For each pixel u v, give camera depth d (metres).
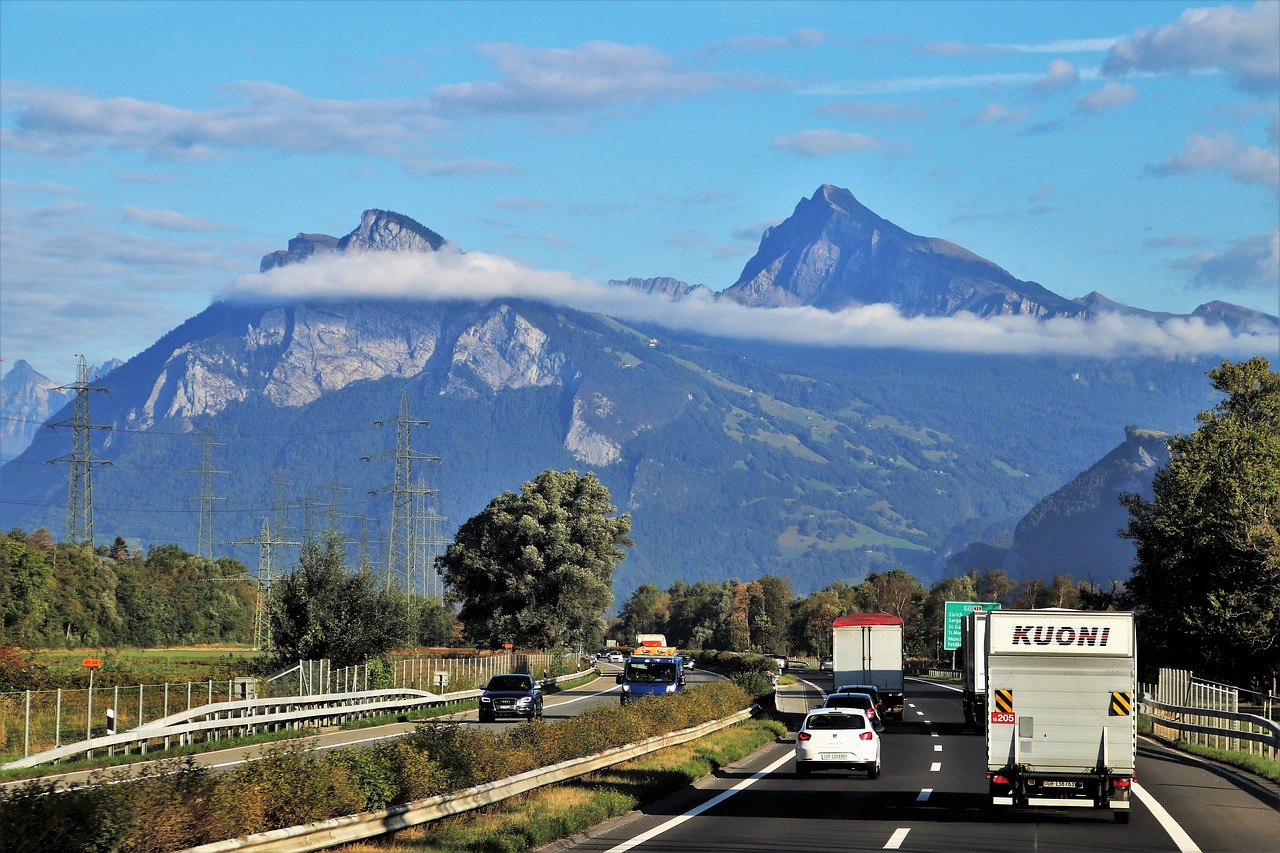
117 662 123.94
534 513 182.00
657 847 31.16
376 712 83.06
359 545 120.62
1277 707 98.50
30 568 162.62
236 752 55.22
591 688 142.50
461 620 186.00
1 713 53.25
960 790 45.84
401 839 29.75
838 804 41.22
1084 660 38.03
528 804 36.97
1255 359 120.19
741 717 77.50
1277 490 108.25
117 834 21.44
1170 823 36.28
